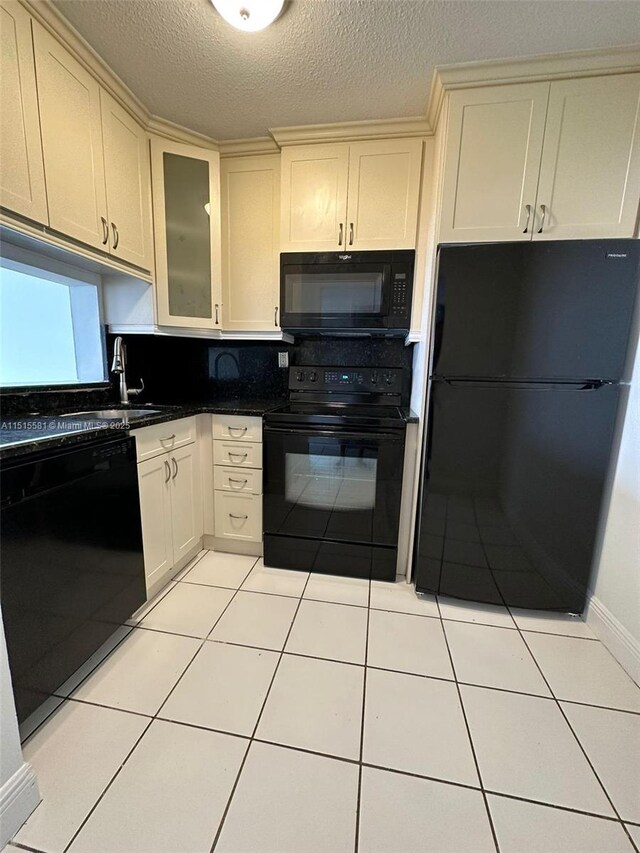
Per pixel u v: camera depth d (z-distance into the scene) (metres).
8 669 0.90
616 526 1.54
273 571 2.06
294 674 1.38
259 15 1.23
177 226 2.06
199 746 1.12
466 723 1.21
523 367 1.58
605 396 1.54
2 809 0.88
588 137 1.49
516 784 1.04
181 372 2.70
